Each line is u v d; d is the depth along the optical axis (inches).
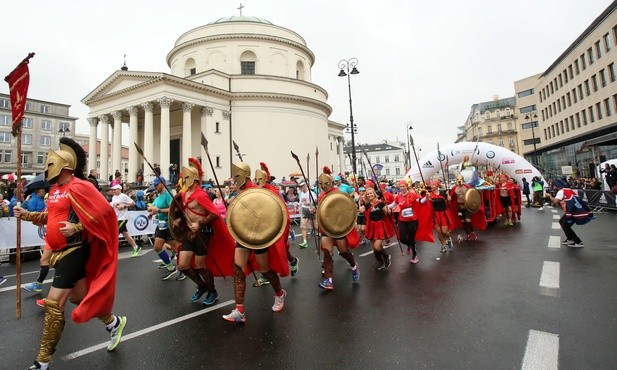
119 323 137.7
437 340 136.3
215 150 1184.8
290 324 158.6
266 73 1357.0
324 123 1520.7
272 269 173.0
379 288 211.8
